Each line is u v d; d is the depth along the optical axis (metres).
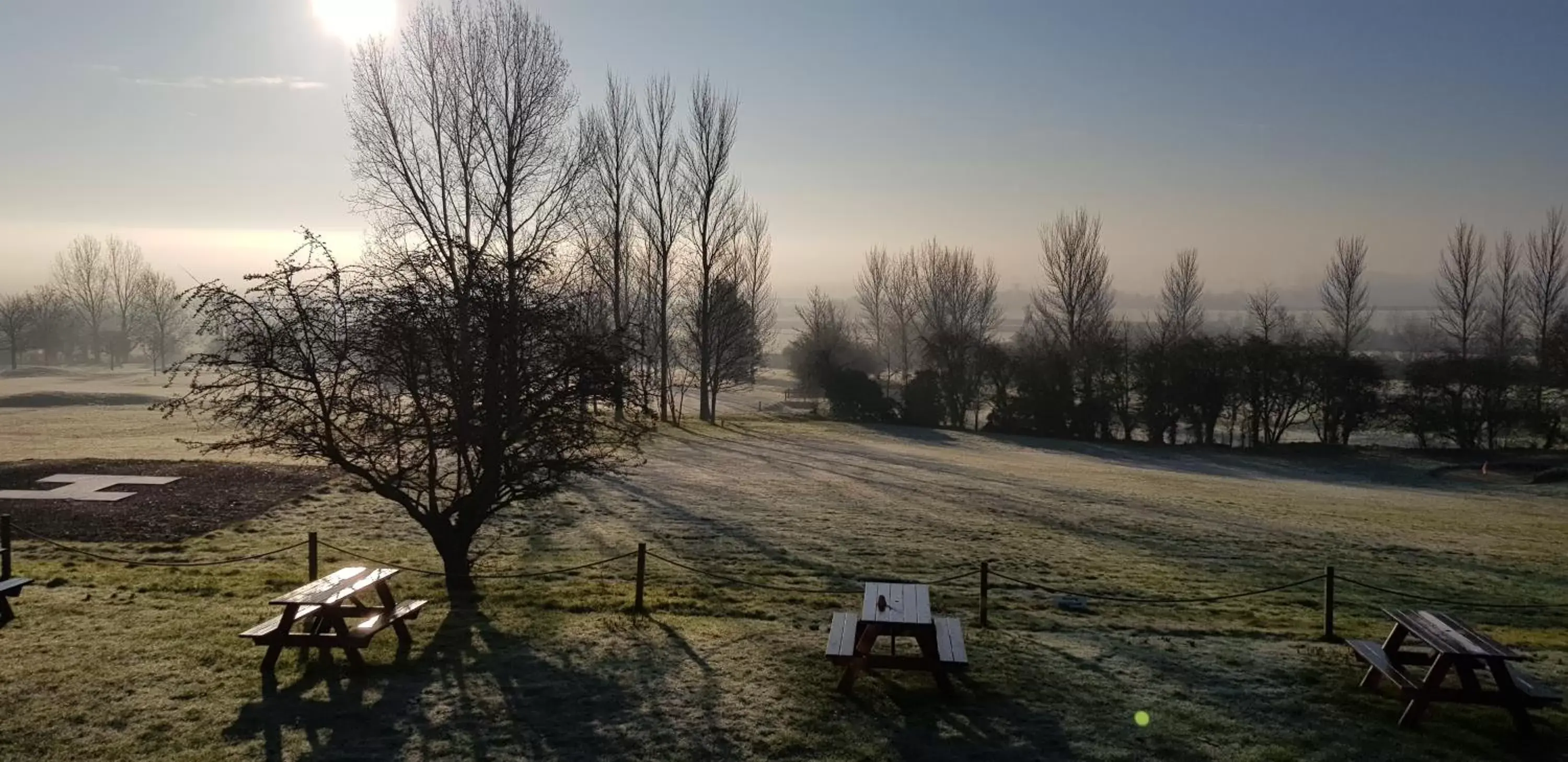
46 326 103.38
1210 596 16.55
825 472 33.88
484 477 13.57
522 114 35.12
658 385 22.72
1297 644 12.77
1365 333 79.19
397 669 10.42
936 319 86.94
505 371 13.36
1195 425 58.03
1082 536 22.70
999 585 16.56
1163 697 10.26
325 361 12.92
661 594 14.41
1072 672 11.05
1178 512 28.02
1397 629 10.73
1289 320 105.00
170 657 10.57
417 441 14.43
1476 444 55.66
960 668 9.74
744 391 92.56
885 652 11.85
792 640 11.98
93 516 19.78
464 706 9.43
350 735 8.66
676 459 36.53
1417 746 9.05
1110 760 8.57
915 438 53.59
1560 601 17.94
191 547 17.64
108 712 9.00
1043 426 59.94
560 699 9.66
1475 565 21.58
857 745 8.73
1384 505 33.50
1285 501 33.06
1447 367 55.12
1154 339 63.47
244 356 12.55
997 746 8.80
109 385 67.75
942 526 23.16
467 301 13.12
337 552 17.55
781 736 8.84
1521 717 9.30
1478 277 68.81
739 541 20.03
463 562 14.15
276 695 9.59
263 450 30.69
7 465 26.08
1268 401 56.91
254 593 13.60
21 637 11.13
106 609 12.41
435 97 34.19
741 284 67.62
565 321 13.96
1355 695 10.46
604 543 19.31
